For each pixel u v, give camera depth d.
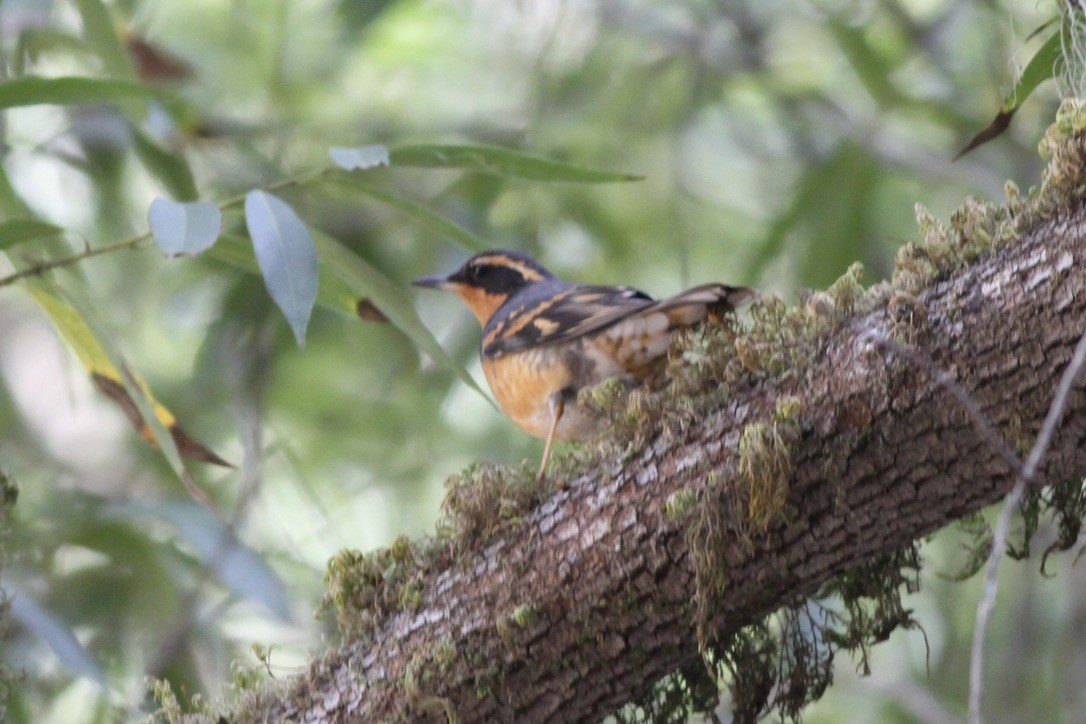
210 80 14.09
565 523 6.47
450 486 6.84
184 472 8.12
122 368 8.15
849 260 12.35
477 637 6.47
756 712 7.07
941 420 5.84
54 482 12.88
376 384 14.10
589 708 6.57
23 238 8.09
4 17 10.66
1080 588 10.63
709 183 14.83
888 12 13.54
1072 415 5.61
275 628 12.27
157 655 10.86
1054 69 6.72
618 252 14.28
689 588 6.25
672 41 14.31
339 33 13.99
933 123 13.62
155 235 6.98
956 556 11.66
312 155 13.84
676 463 6.30
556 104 14.25
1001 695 10.98
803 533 6.16
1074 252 5.59
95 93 8.24
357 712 6.60
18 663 10.59
